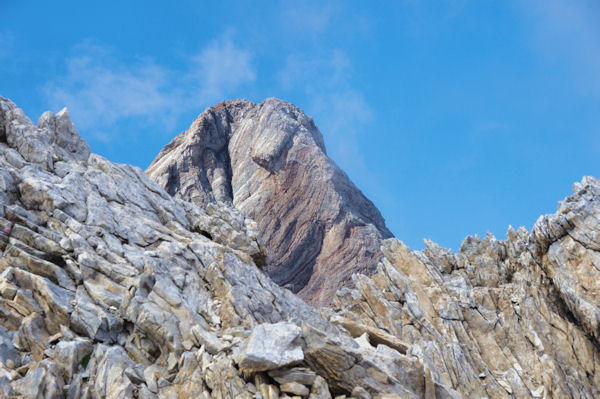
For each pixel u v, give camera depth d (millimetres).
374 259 65688
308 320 29812
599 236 36969
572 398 34406
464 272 45625
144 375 21141
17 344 21906
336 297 43750
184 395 20219
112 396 19938
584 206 38344
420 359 23188
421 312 40469
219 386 19625
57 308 23609
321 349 20031
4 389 18875
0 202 27922
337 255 66000
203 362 20922
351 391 19969
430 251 47656
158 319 22859
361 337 27516
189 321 23312
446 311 40656
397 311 40688
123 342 23422
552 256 38906
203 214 37281
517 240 45406
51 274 25672
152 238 31375
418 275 44500
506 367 37781
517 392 35656
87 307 24062
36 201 29547
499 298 42250
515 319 40344
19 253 25719
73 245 27297
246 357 18953
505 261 45656
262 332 20000
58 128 38438
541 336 38375
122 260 27844
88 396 19969
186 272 27906
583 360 36156
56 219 28906
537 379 36500
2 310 23109
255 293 29391
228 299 27547
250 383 19328
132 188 35531
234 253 32719
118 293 25594
